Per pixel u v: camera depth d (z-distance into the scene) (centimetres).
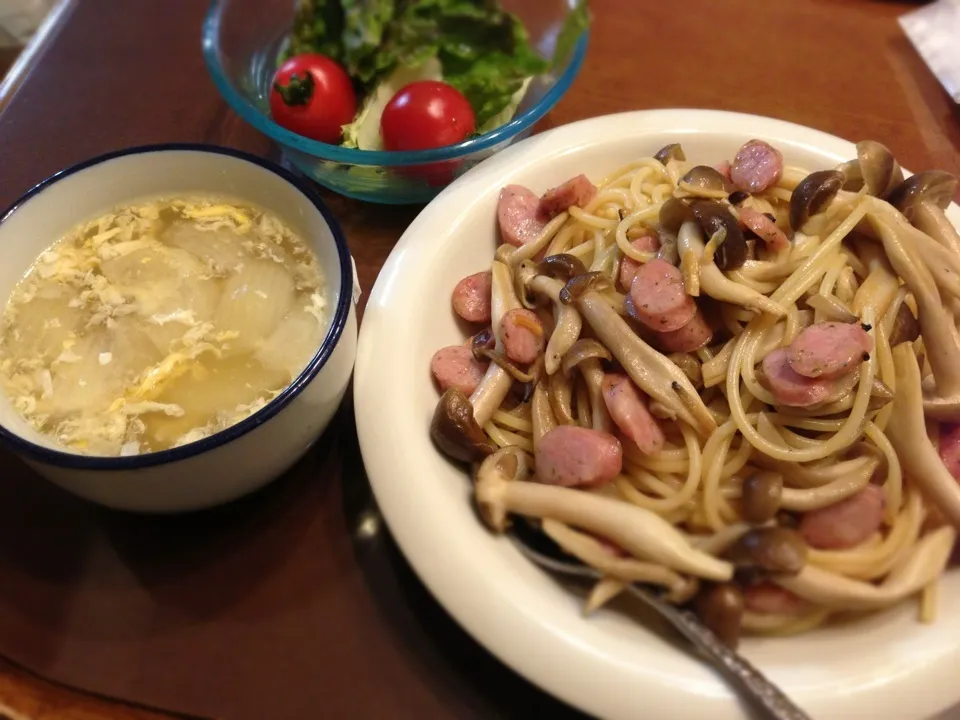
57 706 17
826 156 25
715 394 22
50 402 17
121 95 30
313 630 19
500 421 22
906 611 18
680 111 26
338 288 18
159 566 19
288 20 31
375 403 19
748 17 34
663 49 33
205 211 20
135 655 18
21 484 21
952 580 18
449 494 19
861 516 19
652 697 16
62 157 28
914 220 23
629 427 20
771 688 15
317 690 18
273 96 27
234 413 17
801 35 33
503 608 17
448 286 23
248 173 20
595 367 21
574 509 18
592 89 31
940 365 21
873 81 32
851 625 18
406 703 18
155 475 16
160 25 33
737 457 21
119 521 20
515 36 28
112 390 18
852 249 23
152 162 20
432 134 26
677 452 21
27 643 18
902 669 16
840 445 20
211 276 19
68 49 32
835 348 19
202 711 17
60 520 20
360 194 27
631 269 23
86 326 18
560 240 25
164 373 18
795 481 20
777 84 31
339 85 27
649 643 17
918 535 20
